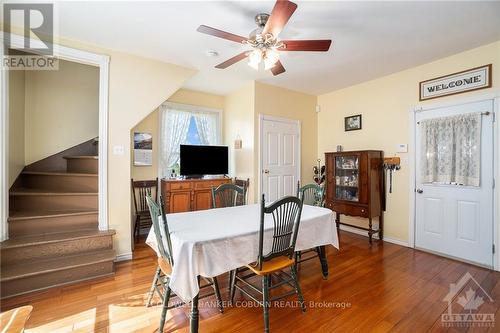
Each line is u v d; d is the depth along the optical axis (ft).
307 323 6.03
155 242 6.79
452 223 9.99
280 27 5.80
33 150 11.01
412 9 6.91
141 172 13.24
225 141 15.81
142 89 10.19
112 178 9.62
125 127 9.87
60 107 11.65
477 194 9.30
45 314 6.31
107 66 9.45
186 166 13.26
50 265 7.72
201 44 9.16
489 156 9.00
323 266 8.34
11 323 3.94
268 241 6.29
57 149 11.57
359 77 12.53
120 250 9.77
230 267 5.58
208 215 7.53
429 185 10.68
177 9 7.00
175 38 8.73
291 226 6.38
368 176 11.59
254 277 8.39
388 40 8.73
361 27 7.86
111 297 7.11
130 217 9.99
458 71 9.77
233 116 14.96
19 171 10.41
